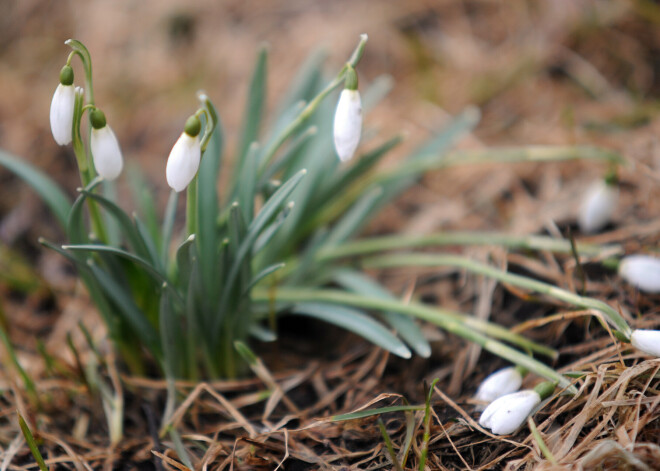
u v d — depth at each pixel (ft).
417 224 1.89
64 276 1.85
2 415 1.58
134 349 1.63
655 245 1.67
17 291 1.81
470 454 1.49
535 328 1.63
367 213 1.75
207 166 1.59
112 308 1.59
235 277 1.54
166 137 2.14
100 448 1.56
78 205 1.49
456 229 1.87
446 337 1.65
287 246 1.76
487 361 1.61
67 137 1.43
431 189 1.95
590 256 1.66
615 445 1.40
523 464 1.45
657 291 1.60
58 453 1.55
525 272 1.69
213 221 1.58
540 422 1.49
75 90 1.43
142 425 1.60
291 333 1.75
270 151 1.58
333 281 1.83
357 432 1.53
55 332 1.75
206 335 1.59
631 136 1.88
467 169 1.94
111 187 1.65
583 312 1.53
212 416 1.60
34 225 1.91
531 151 1.75
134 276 1.58
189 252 1.50
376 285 1.72
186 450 1.54
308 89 1.81
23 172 1.63
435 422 1.51
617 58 2.11
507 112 2.10
